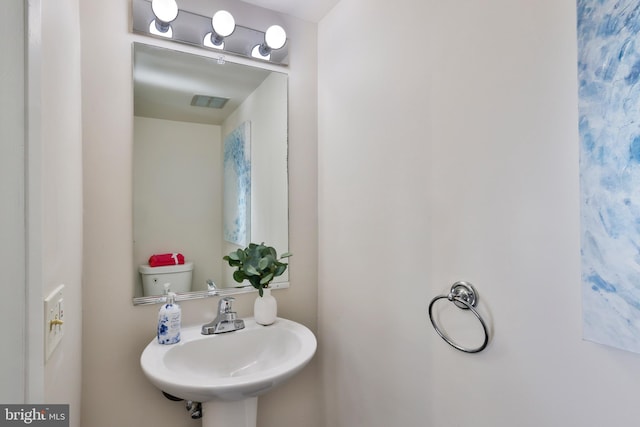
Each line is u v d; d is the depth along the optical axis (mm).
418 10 1088
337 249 1486
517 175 809
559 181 730
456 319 957
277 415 1516
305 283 1609
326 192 1567
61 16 807
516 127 811
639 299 604
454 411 962
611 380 651
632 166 611
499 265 848
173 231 1327
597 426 669
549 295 748
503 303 838
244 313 1465
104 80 1191
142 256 1259
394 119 1184
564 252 722
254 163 1506
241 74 1481
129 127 1240
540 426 760
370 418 1278
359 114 1358
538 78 767
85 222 1143
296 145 1602
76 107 1018
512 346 818
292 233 1586
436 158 1021
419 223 1081
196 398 956
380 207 1246
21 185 503
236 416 1132
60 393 787
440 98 1010
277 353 1319
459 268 949
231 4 1463
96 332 1157
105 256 1181
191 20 1374
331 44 1538
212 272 1404
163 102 1317
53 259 720
